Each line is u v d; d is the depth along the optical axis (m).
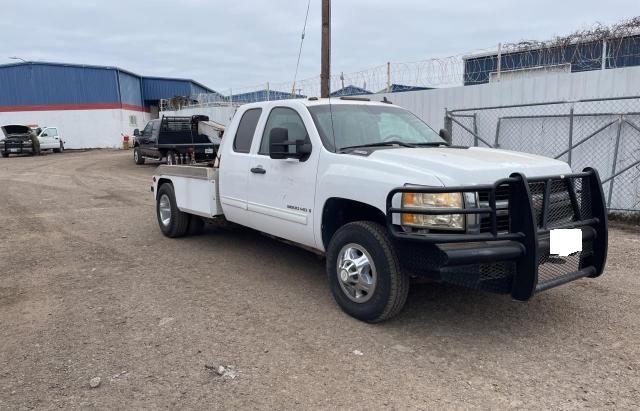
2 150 31.45
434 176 3.85
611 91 8.96
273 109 5.68
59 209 10.91
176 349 3.93
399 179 4.01
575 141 9.41
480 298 5.00
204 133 18.50
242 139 6.12
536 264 3.72
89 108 43.31
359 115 5.38
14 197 12.95
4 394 3.31
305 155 4.97
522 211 3.76
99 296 5.18
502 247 3.73
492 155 4.56
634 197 8.78
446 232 3.81
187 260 6.52
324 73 13.38
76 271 6.09
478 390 3.32
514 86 10.28
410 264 3.94
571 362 3.69
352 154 4.58
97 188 14.85
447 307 4.77
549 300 4.94
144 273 5.98
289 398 3.23
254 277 5.75
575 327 4.30
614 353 3.83
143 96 51.44
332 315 4.58
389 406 3.14
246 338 4.12
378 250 4.12
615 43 10.77
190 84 54.34
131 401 3.21
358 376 3.50
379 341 4.04
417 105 12.06
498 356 3.79
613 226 8.41
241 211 6.03
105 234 8.23
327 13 13.22
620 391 3.29
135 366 3.67
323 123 5.05
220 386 3.38
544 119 9.80
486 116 10.76
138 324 4.43
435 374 3.53
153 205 11.43
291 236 5.28
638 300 4.91
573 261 4.29
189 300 5.02
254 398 3.23
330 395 3.26
